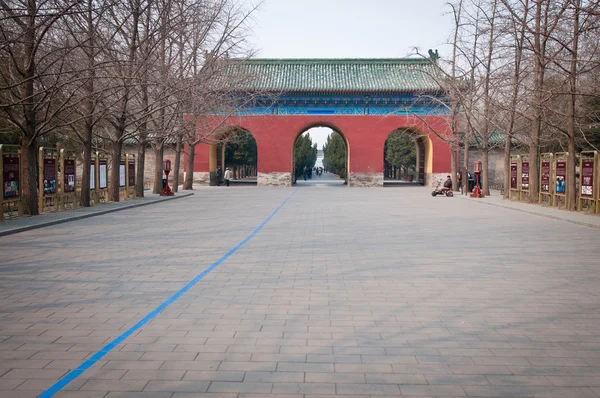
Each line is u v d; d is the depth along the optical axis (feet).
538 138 75.56
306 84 127.03
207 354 14.96
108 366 14.07
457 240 38.40
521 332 17.03
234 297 21.47
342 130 130.41
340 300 21.01
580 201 60.95
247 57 100.48
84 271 26.73
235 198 88.99
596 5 41.78
